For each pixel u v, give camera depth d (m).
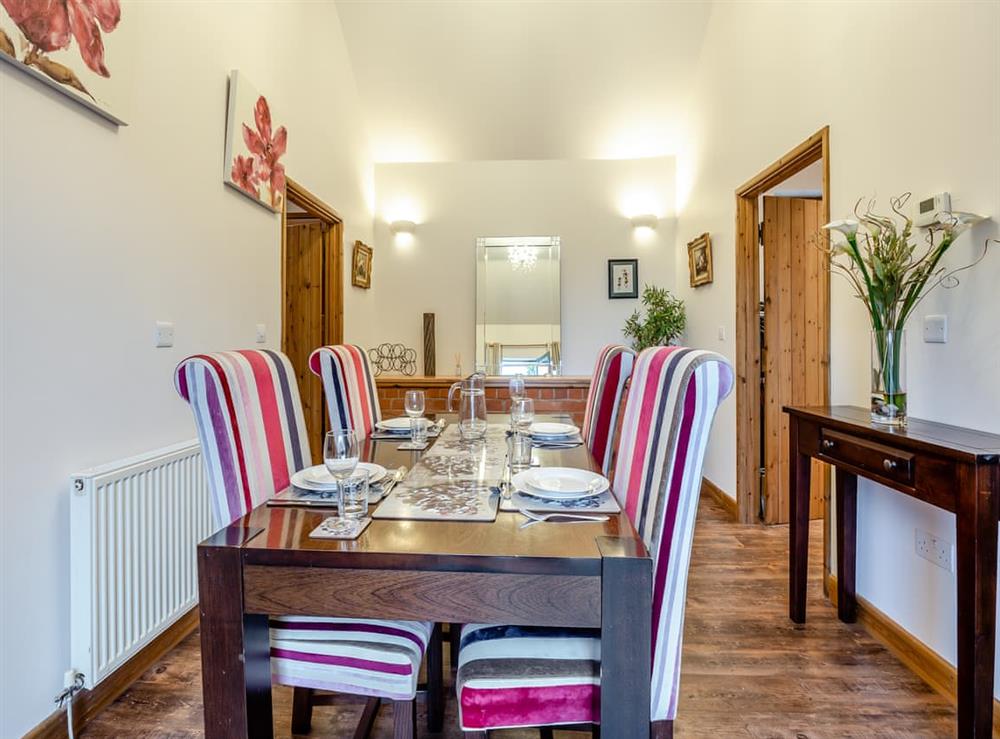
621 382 1.91
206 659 0.91
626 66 3.78
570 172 4.45
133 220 1.68
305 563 0.89
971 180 1.47
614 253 4.44
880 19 1.82
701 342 3.73
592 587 0.86
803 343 3.05
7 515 1.27
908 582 1.73
